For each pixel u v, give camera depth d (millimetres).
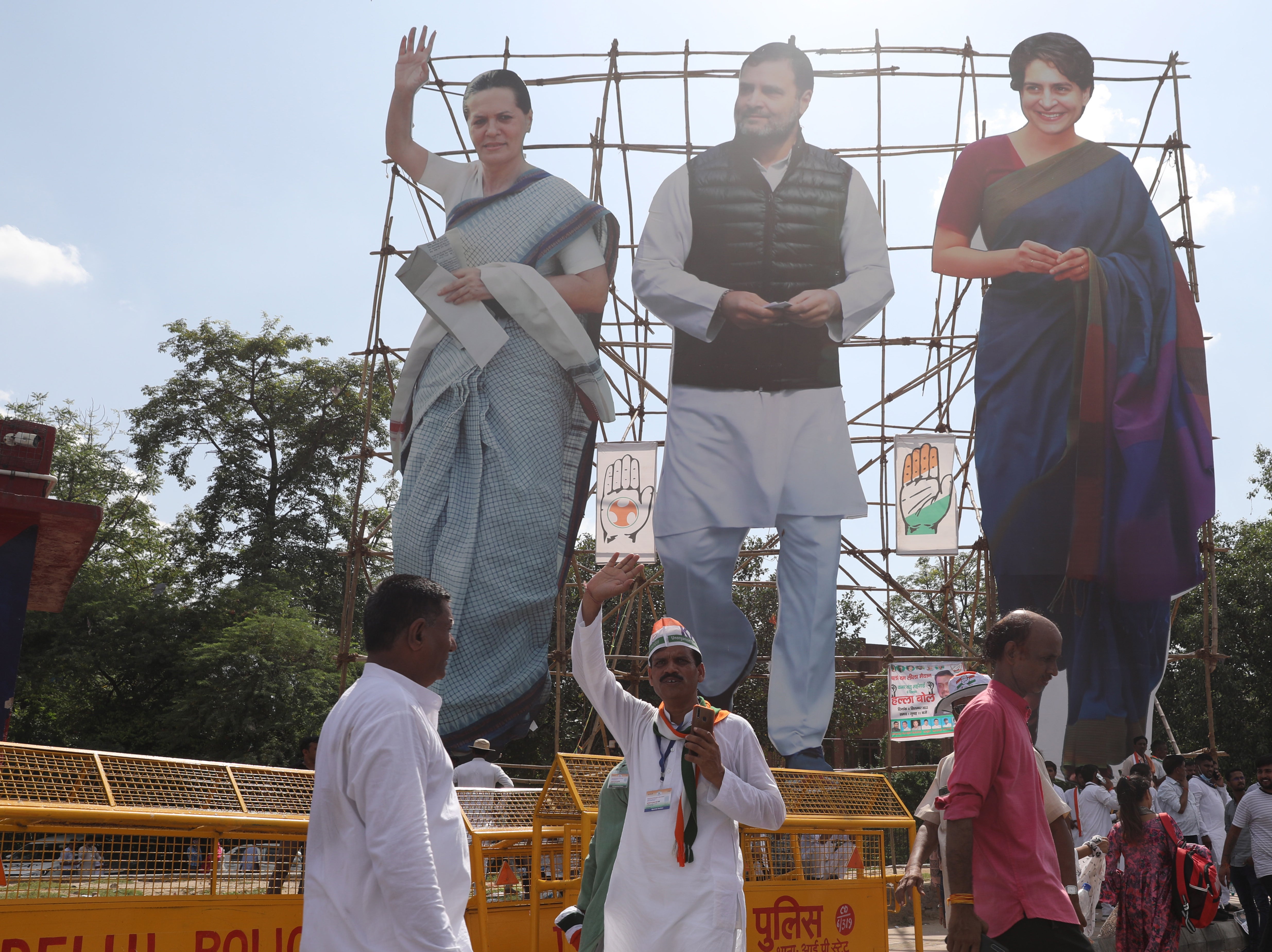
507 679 15898
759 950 6531
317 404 35500
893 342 20297
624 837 4234
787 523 17406
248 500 34969
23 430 5551
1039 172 18859
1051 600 17891
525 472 16469
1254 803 9398
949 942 3750
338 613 34562
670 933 3961
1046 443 18188
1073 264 18375
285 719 27344
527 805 7078
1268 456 31922
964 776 3822
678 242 18203
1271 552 29703
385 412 35844
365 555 19641
